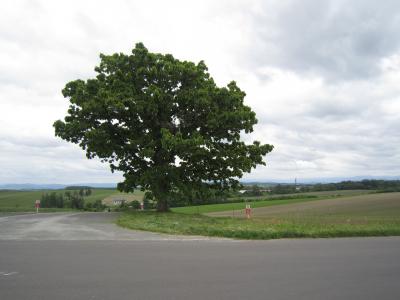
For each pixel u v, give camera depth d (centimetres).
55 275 852
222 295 718
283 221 2278
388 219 2508
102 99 2712
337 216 3092
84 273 873
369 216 3061
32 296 697
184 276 858
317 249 1277
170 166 2847
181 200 3089
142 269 922
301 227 1845
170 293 726
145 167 2981
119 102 2652
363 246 1358
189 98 2777
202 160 2966
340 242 1470
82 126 2841
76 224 2033
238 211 5184
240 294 725
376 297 718
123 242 1380
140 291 736
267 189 9862
